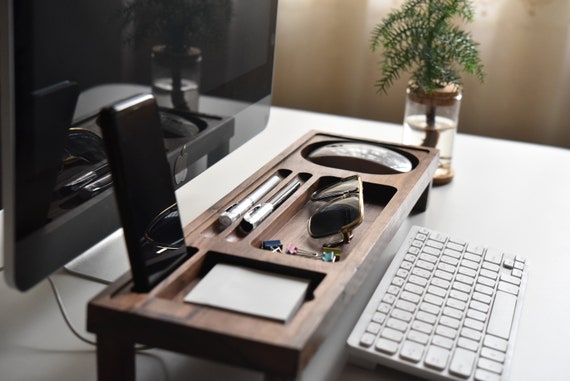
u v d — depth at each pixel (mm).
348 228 819
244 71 1016
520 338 765
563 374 711
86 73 656
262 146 1303
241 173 1178
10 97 550
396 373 698
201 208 1037
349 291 669
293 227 869
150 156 625
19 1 544
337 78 2002
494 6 1801
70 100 636
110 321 589
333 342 743
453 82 1155
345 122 1468
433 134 1171
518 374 704
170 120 834
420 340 701
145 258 616
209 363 698
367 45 1933
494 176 1244
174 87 830
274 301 626
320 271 680
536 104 1870
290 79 2037
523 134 1908
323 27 1954
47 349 710
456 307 773
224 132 980
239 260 702
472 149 1370
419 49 1153
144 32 749
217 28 912
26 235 599
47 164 615
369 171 1031
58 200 640
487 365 678
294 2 1949
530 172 1273
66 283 824
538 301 847
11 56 542
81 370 681
